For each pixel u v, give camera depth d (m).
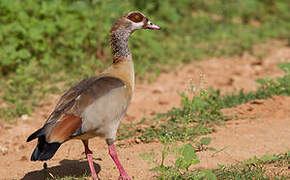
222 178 10.02
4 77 19.41
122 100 10.22
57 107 9.99
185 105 14.30
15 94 17.83
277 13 29.42
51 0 22.97
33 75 18.92
